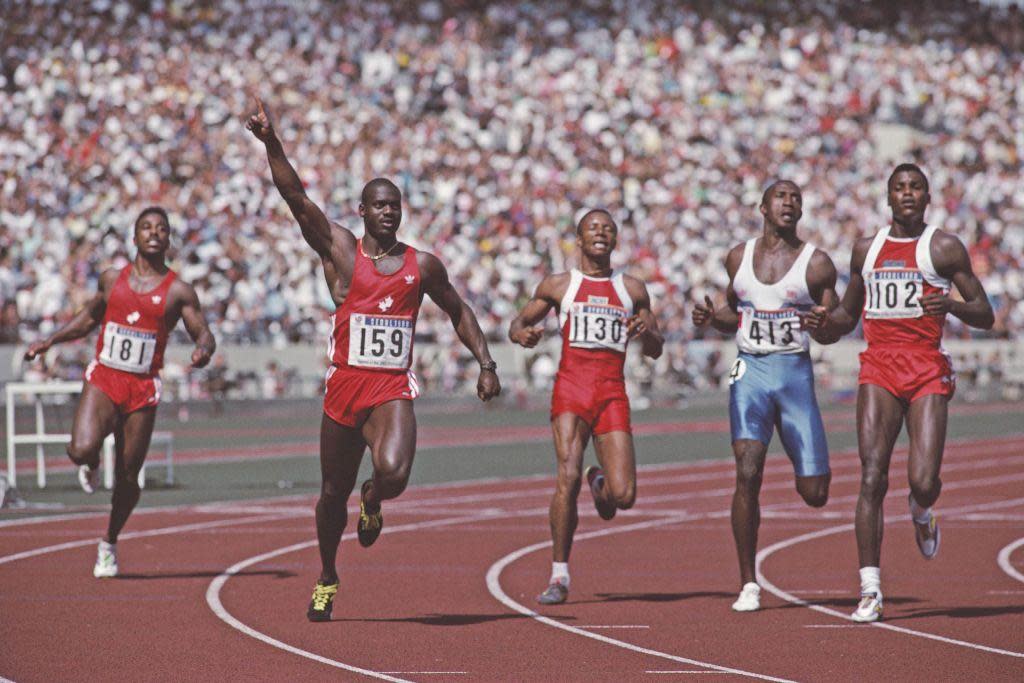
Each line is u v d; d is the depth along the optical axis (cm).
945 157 17912
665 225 14838
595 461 7362
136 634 2630
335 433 2600
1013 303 15462
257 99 2475
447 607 2983
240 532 4341
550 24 18138
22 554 3775
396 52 16512
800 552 3956
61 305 10944
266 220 12862
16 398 9962
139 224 3375
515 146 15588
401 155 14562
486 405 12662
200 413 11169
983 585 3325
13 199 12244
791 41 18712
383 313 2564
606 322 3030
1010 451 8200
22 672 2269
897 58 19175
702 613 2903
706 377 13575
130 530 4369
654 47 17938
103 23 15375
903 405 2848
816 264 2909
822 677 2245
